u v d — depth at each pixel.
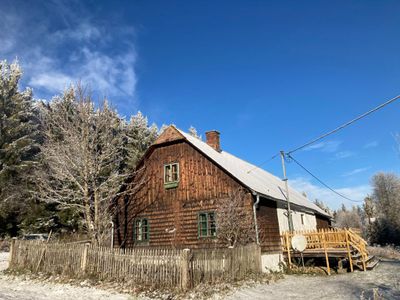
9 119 34.47
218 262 13.52
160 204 22.52
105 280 12.94
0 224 30.17
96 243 19.56
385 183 55.62
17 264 16.19
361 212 92.00
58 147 21.66
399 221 50.19
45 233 31.30
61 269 14.48
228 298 11.33
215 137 27.30
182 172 22.19
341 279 15.77
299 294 12.28
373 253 30.78
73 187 25.48
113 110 24.23
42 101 36.38
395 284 13.60
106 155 22.00
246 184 19.33
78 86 22.38
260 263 17.00
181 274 11.73
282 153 22.59
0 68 37.12
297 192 37.59
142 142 45.59
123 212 24.23
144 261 12.51
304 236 19.69
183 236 20.92
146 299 10.85
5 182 31.02
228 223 18.89
